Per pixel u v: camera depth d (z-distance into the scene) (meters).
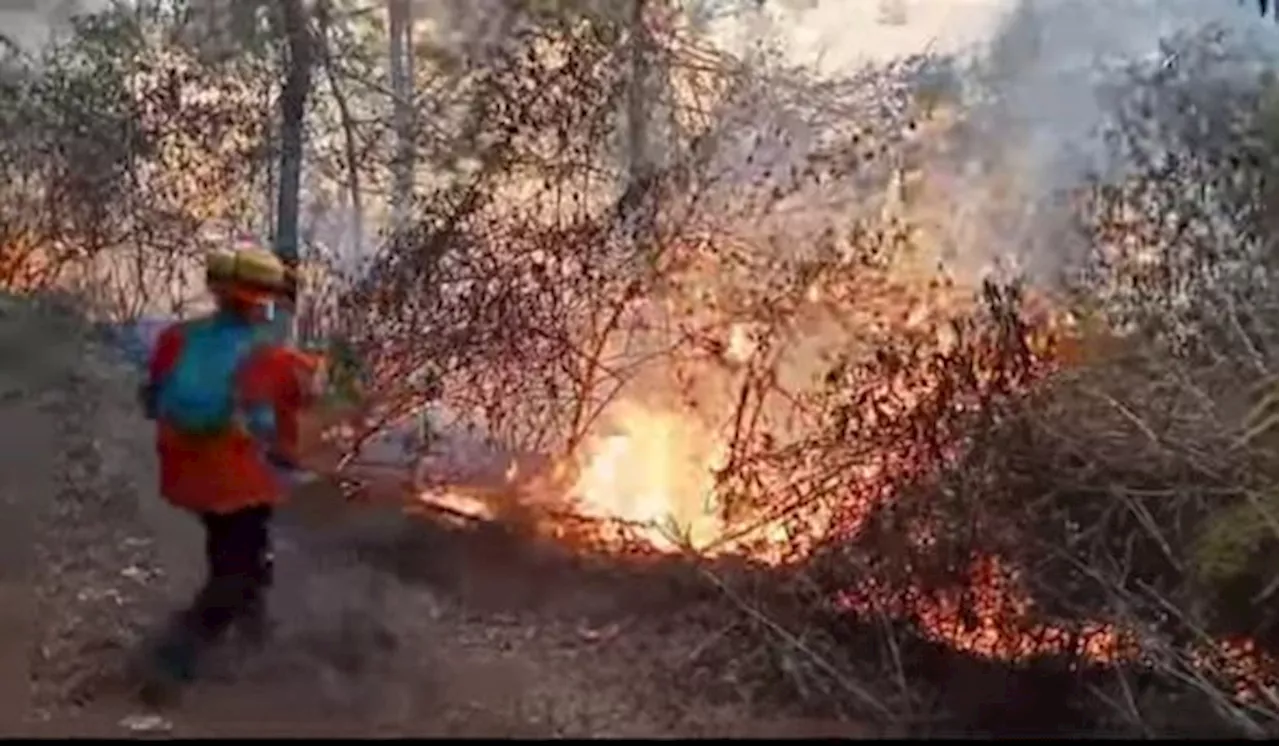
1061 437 5.68
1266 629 5.41
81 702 4.72
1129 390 5.93
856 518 6.05
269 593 5.47
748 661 5.31
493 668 5.10
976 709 5.05
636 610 5.74
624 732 4.59
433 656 5.18
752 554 6.29
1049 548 5.53
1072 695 5.15
